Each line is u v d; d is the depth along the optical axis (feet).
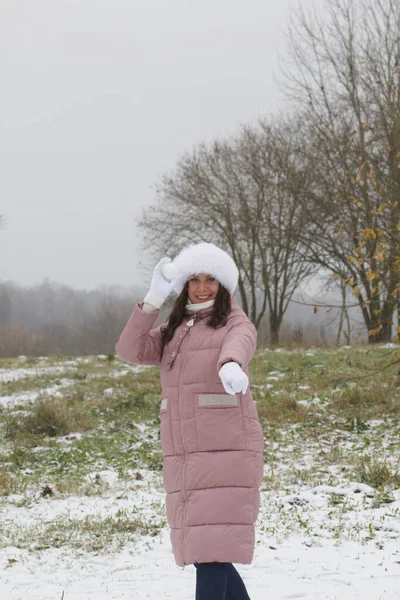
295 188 111.34
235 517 12.42
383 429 41.96
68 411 53.21
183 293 13.69
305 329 144.36
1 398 66.59
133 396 60.80
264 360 81.20
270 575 18.65
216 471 12.53
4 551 21.79
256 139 130.31
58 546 22.33
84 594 17.31
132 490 30.96
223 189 133.18
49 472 36.52
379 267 41.34
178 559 12.55
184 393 12.87
